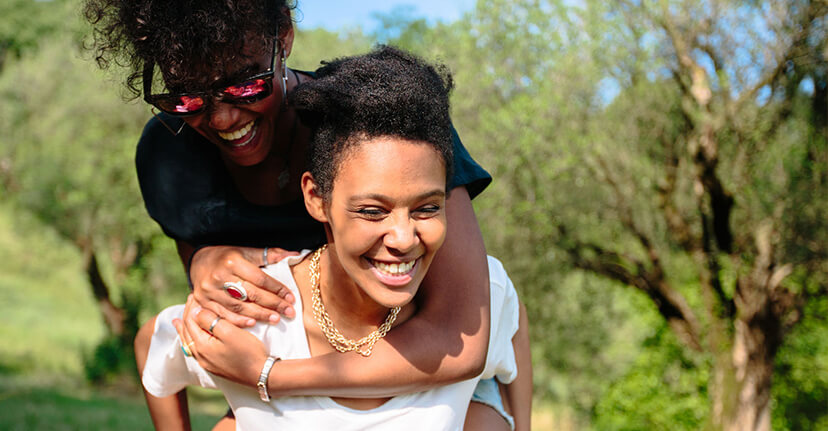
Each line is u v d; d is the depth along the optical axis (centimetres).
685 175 1154
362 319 157
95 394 1675
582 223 1186
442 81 146
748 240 1184
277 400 155
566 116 1114
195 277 166
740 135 1085
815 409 1424
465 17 1184
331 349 160
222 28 157
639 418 1448
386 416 154
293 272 164
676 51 1084
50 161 1695
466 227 168
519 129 1100
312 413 153
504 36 1155
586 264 1245
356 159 132
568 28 1132
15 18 2564
